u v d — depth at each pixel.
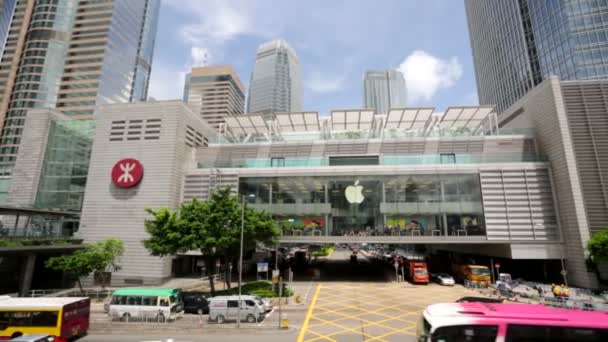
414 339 20.80
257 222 33.31
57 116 57.88
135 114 49.31
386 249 101.31
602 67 65.88
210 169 47.62
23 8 107.62
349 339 20.73
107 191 47.38
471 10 119.62
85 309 22.06
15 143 93.94
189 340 20.38
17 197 53.09
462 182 42.78
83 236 46.06
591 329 11.16
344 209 43.97
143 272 43.81
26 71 100.38
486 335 11.45
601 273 35.47
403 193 43.44
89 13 108.94
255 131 58.75
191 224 31.27
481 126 52.75
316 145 49.84
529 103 46.41
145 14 137.12
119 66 112.25
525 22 85.12
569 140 39.72
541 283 40.88
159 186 46.06
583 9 69.88
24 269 36.78
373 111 51.19
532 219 40.22
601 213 37.28
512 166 41.88
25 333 19.38
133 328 23.30
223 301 25.62
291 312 28.09
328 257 81.19
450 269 53.75
